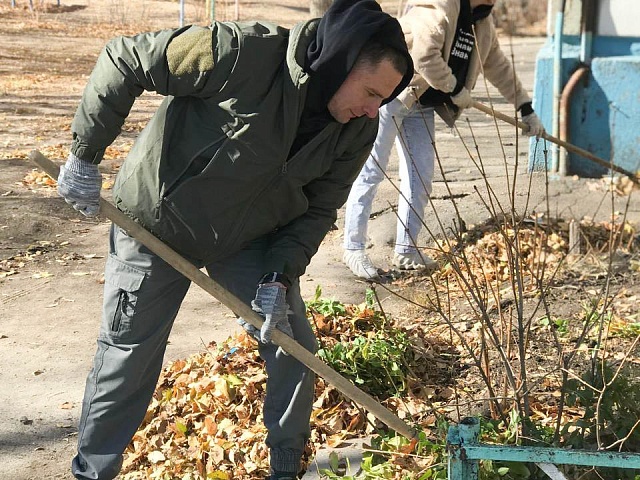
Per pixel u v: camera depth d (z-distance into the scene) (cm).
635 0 824
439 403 402
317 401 396
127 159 304
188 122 291
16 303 561
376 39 274
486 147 1067
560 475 229
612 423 337
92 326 526
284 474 330
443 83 523
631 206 755
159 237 303
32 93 1455
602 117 848
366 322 464
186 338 500
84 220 741
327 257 654
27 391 438
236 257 320
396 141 576
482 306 349
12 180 844
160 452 370
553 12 849
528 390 335
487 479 313
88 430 316
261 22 290
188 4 2856
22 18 2467
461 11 528
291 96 279
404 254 600
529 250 616
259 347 330
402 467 337
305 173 297
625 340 472
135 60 277
